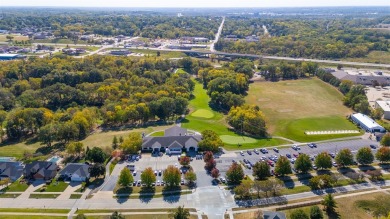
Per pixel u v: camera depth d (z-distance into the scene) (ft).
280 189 414.21
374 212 369.50
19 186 432.25
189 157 491.31
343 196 401.90
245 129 607.78
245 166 479.00
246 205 387.34
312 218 355.77
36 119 606.55
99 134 593.42
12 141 581.94
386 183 430.61
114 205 389.80
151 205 389.19
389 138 532.32
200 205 388.78
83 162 491.72
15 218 366.63
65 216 370.53
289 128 620.90
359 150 481.05
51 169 454.40
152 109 652.48
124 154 508.94
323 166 458.91
